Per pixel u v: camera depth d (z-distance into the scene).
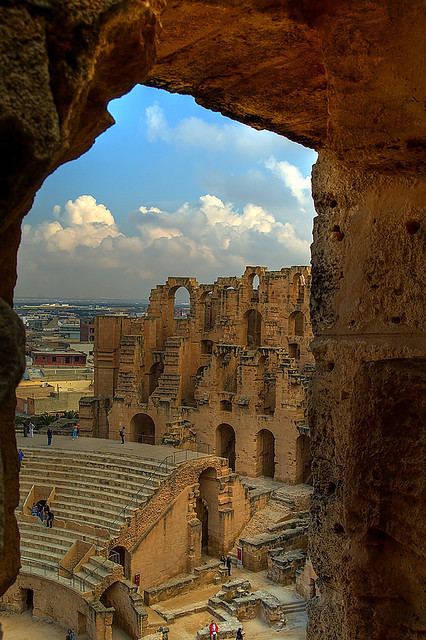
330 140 8.45
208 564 44.16
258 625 37.22
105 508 41.81
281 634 36.00
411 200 8.34
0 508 3.88
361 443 7.29
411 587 6.79
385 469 6.89
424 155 7.76
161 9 6.05
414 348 8.11
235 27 7.89
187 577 42.50
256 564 44.31
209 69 9.27
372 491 7.03
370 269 9.00
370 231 9.02
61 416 91.44
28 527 40.91
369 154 8.16
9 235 5.13
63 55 4.68
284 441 53.59
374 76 7.46
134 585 36.66
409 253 8.35
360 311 9.15
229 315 66.06
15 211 4.57
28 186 4.46
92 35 4.78
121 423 61.00
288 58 8.80
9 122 4.14
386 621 6.86
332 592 9.98
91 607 33.44
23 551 38.69
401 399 6.87
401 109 7.44
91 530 39.34
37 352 171.62
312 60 8.85
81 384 122.75
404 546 6.79
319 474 10.04
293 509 49.44
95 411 64.56
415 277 8.22
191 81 9.77
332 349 9.65
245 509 48.50
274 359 60.19
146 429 65.19
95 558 37.28
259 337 72.50
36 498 44.41
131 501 41.53
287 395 53.38
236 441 57.12
